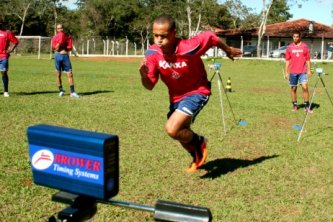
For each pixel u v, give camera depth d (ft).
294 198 17.33
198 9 222.07
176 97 18.71
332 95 57.52
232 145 26.13
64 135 4.24
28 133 4.39
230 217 15.21
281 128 32.24
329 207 16.55
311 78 87.35
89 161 4.17
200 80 18.39
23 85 55.98
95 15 242.37
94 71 91.61
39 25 249.55
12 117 32.96
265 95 54.54
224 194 17.60
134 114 35.99
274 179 19.63
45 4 245.24
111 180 4.24
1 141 25.32
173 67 17.47
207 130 30.45
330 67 127.24
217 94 53.98
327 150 25.40
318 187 18.80
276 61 142.61
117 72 89.61
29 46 180.96
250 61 142.51
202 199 16.90
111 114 35.70
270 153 24.39
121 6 238.48
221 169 20.94
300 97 53.88
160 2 243.40
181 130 18.47
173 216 4.17
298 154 24.21
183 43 17.16
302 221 15.14
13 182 18.12
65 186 4.31
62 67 45.98
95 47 203.41
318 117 37.88
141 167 20.88
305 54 41.14
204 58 155.12
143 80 17.38
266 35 213.05
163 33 16.35
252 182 19.10
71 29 252.42
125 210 15.47
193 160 20.36
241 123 33.42
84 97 46.21
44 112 35.53
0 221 14.39
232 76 89.86
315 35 213.46
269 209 16.15
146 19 235.61
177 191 17.78
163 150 24.23
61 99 43.88
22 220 14.60
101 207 15.62
